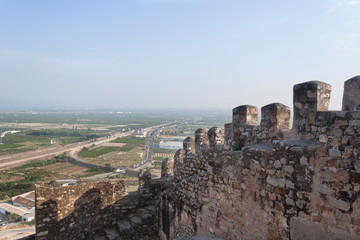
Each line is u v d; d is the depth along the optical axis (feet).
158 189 41.52
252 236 19.56
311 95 16.34
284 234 17.01
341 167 14.01
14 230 98.63
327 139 14.67
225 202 22.47
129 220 37.83
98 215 36.29
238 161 20.85
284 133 18.70
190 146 32.09
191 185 28.73
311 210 15.51
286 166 16.81
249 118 23.26
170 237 33.63
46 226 32.01
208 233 23.70
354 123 13.47
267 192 18.21
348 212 13.74
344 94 15.38
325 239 14.79
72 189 34.06
